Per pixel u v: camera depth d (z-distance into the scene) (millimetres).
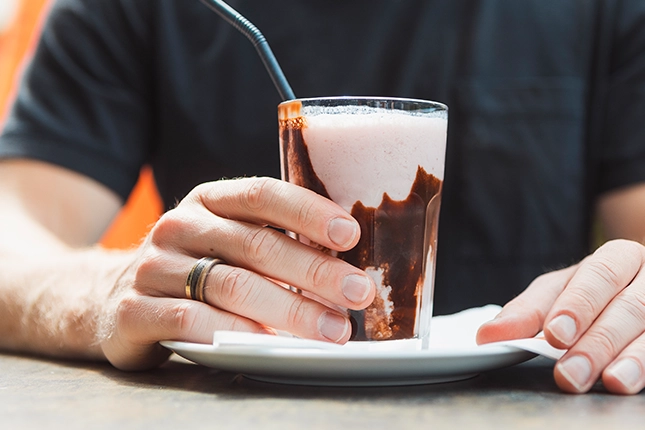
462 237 837
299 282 417
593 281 405
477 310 576
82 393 399
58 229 785
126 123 862
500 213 833
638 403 369
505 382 420
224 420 338
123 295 454
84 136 820
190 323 417
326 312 417
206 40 863
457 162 844
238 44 849
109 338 457
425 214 438
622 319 398
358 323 423
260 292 418
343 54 849
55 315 511
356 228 412
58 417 345
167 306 425
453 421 335
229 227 430
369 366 380
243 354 380
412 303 433
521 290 825
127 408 362
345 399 377
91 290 507
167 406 366
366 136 422
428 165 436
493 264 833
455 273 832
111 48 854
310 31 850
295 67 846
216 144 852
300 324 415
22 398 387
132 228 1414
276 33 852
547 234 833
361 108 424
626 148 826
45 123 801
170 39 856
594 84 862
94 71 846
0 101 1480
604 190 856
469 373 414
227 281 420
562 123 839
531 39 853
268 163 847
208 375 453
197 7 864
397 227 427
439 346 470
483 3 849
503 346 396
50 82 829
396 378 398
